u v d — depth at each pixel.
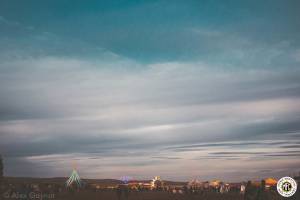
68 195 138.50
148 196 152.38
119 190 138.00
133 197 147.25
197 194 155.38
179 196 150.62
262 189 51.94
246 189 53.03
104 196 147.38
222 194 144.75
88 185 180.38
